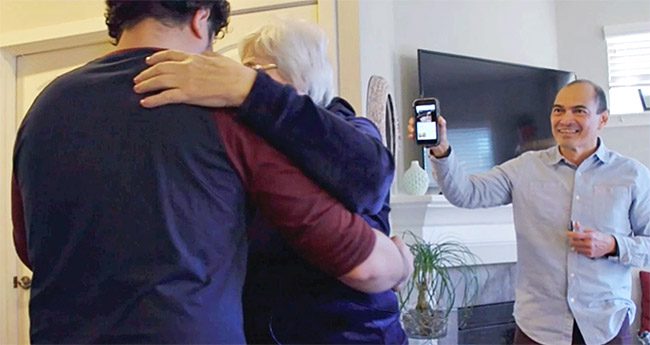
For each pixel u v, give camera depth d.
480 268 2.93
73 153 0.68
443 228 2.78
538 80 3.36
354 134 0.74
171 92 0.67
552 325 1.77
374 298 0.86
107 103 0.68
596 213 1.78
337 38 2.01
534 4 3.58
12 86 2.38
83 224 0.66
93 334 0.64
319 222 0.71
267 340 0.83
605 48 3.66
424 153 2.90
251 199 0.72
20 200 0.78
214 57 0.71
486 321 2.93
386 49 2.67
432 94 2.93
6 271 2.32
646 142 3.56
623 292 1.78
